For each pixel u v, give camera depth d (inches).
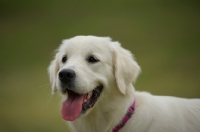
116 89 257.0
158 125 250.8
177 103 274.5
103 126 255.9
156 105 257.9
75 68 244.8
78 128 265.4
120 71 257.1
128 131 250.4
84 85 242.7
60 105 275.4
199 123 269.0
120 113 252.2
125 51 272.7
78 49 259.0
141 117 251.0
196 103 281.6
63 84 243.6
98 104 255.1
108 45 265.4
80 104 244.2
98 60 255.3
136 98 262.4
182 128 258.2
